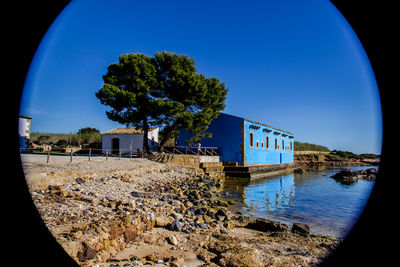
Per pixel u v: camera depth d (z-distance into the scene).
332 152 69.38
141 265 4.26
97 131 36.53
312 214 9.88
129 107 19.78
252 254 4.90
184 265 4.46
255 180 21.56
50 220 5.03
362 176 25.64
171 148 26.58
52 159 13.90
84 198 7.03
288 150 39.62
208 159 22.81
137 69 19.20
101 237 4.61
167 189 11.84
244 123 24.22
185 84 19.78
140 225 5.78
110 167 12.87
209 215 8.65
